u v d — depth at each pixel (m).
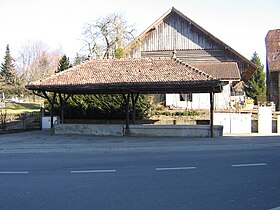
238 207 6.23
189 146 16.62
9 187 8.09
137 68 22.25
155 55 35.84
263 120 24.58
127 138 20.59
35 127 28.61
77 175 9.53
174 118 28.38
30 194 7.39
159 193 7.32
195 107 31.83
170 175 9.32
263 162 11.34
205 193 7.26
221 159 12.16
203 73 20.48
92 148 16.44
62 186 8.15
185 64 21.92
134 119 25.05
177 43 35.44
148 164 11.32
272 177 8.87
